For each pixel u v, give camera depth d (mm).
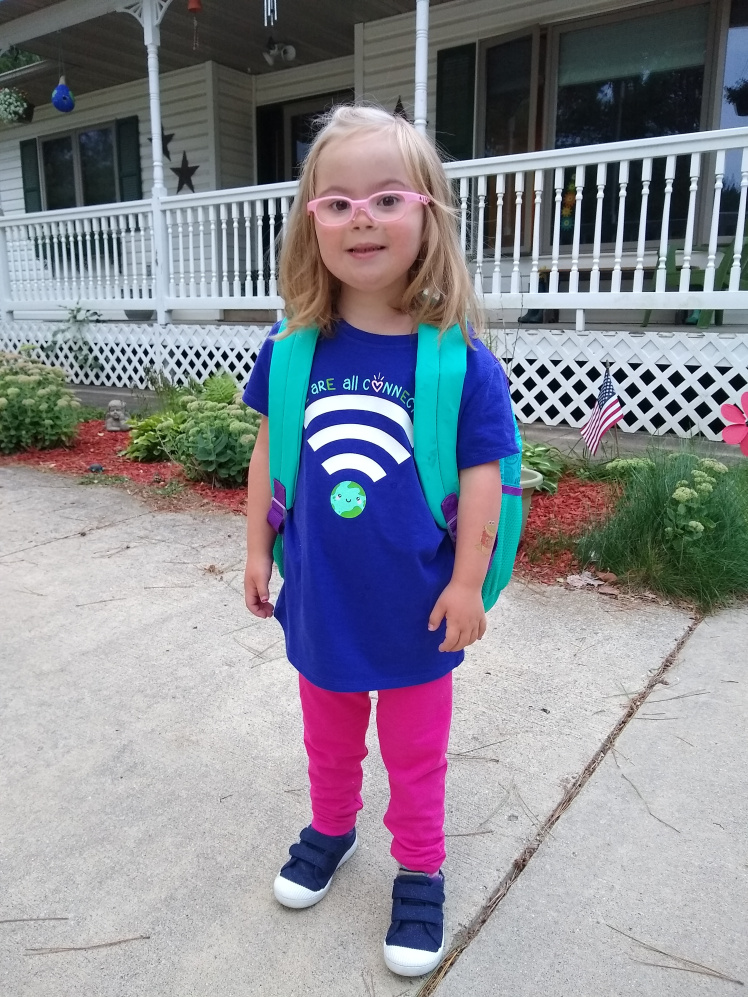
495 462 1386
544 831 1871
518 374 6254
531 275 5824
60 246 11547
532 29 7160
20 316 11727
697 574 3205
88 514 4395
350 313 1431
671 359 5344
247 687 2549
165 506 4543
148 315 10703
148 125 10695
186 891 1701
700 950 1543
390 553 1376
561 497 4371
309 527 1414
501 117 7621
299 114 10156
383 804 1985
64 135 11680
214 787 2051
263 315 9883
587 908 1645
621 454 5023
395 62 8406
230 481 4887
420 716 1494
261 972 1500
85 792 2031
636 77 6965
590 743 2215
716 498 3475
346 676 1417
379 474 1364
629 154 5312
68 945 1562
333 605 1409
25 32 8781
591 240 7484
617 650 2762
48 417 5879
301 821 1923
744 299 5105
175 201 7758
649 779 2057
